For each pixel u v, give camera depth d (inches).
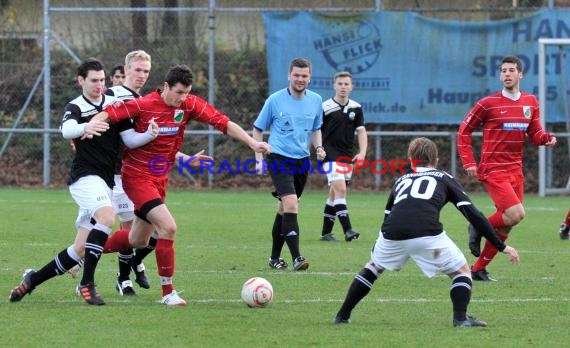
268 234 1441.9
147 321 792.3
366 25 2080.5
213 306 870.4
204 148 2215.8
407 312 851.4
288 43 2095.2
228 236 1414.9
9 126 2237.9
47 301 886.4
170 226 861.8
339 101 1412.4
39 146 2236.7
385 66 2085.4
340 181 1393.9
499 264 1179.9
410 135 2106.3
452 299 778.8
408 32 2074.3
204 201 1921.8
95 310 840.9
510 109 1101.1
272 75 2105.1
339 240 1403.8
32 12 2272.4
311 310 854.5
